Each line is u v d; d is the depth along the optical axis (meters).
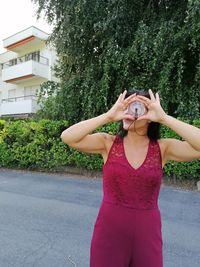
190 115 7.75
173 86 8.17
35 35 23.94
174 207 5.85
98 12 8.73
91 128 1.98
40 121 9.91
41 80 25.45
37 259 3.56
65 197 6.57
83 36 9.35
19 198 6.45
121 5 8.65
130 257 1.93
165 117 1.91
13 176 9.20
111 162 1.97
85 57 10.04
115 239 1.92
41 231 4.48
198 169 7.75
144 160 1.95
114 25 8.80
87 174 9.37
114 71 8.94
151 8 9.05
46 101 10.89
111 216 1.93
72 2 8.98
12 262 3.47
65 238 4.21
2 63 29.19
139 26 8.27
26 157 10.23
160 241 1.97
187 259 3.70
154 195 1.95
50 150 9.73
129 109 1.93
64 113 9.79
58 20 9.90
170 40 7.88
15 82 26.84
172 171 7.88
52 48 13.16
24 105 23.45
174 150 2.04
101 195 6.79
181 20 8.32
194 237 4.39
